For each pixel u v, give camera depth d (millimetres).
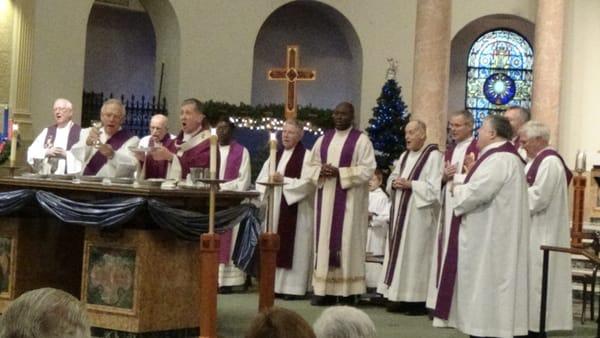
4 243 8711
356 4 20719
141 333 8047
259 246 8422
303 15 21531
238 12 19234
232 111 17891
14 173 8914
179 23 18547
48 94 16625
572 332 10383
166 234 8203
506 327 8312
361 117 20656
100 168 9117
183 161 8836
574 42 19578
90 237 8258
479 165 8414
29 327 2822
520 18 21688
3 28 15898
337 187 11359
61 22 16781
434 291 10195
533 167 9680
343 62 21594
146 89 20641
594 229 15492
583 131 19562
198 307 8539
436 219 11125
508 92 22375
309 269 12023
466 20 21141
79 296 9211
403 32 20781
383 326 9969
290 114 12367
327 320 3342
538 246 9641
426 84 17141
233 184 12422
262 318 3039
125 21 20312
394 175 11422
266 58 21453
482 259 8383
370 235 13617
